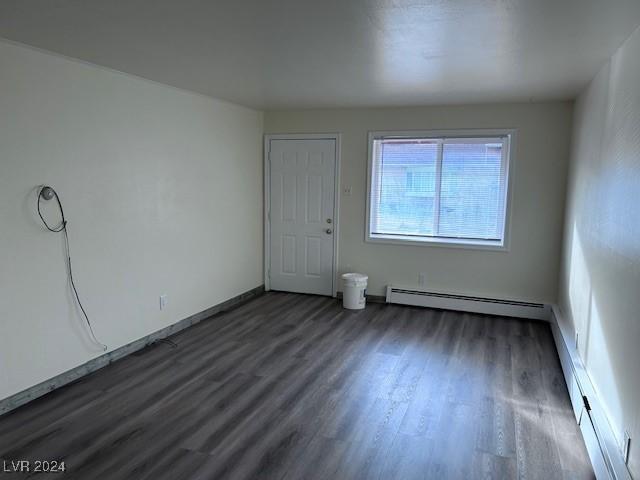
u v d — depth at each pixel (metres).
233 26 2.45
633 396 1.93
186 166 4.39
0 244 2.76
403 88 4.07
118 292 3.67
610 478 2.00
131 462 2.34
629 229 2.14
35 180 2.95
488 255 5.00
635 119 2.15
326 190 5.55
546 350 3.97
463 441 2.57
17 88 2.80
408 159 5.24
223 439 2.56
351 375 3.43
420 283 5.30
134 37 2.65
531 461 2.39
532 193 4.77
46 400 2.99
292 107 5.31
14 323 2.86
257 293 5.82
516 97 4.40
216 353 3.84
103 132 3.45
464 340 4.20
